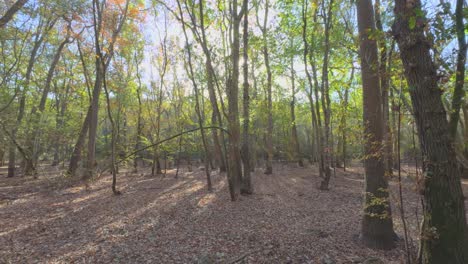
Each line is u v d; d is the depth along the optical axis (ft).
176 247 17.87
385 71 11.85
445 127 9.70
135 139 65.10
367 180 17.88
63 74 69.56
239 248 17.65
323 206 29.50
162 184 45.80
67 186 43.27
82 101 69.77
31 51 53.78
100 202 31.76
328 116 38.81
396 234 18.47
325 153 39.47
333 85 33.53
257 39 39.22
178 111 64.59
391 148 12.95
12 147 50.37
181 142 55.42
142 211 27.14
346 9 34.42
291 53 43.83
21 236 20.18
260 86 70.03
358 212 26.89
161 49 61.16
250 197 33.63
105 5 42.11
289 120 77.82
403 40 9.94
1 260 16.11
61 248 17.79
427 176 9.87
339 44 35.40
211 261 15.70
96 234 20.51
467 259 9.66
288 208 28.48
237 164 35.12
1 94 44.57
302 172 63.10
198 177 54.80
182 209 27.86
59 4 40.01
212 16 35.32
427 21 9.31
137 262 15.67
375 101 17.29
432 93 9.62
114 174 36.22
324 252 16.97
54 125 57.00
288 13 41.37
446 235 9.72
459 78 10.44
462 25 9.27
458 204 9.70
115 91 55.67
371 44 17.43
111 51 44.42
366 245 17.89
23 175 56.85
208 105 59.41
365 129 17.71
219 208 28.27
